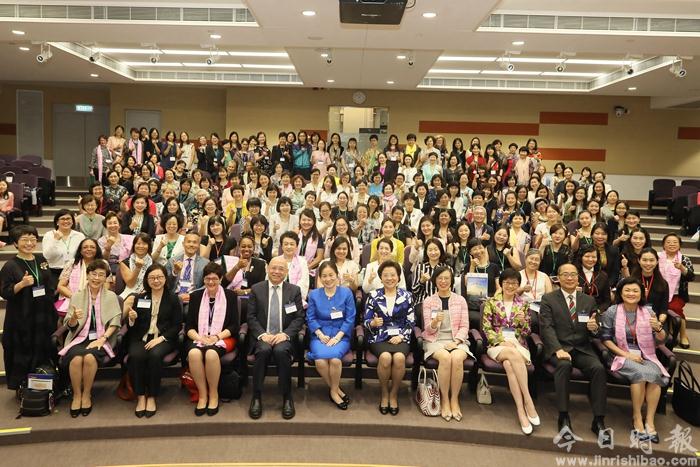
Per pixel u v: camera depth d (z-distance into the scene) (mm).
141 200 6160
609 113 12430
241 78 11641
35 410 3887
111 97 12445
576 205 7355
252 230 5535
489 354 4164
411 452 3760
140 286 4719
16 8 6543
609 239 6324
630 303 4086
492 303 4348
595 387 3883
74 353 3930
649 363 3939
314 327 4297
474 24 6293
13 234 4086
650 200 10445
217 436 3902
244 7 6609
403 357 4016
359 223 6250
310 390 4488
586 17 6496
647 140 12461
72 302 4145
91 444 3742
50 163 13258
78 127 13328
